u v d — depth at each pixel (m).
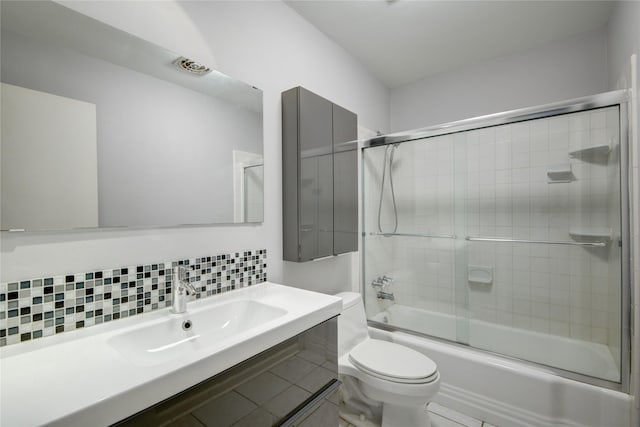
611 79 1.86
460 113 2.50
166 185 1.13
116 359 0.72
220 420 0.74
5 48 0.80
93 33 0.96
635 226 1.44
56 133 0.88
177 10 1.18
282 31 1.67
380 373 1.41
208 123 1.27
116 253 1.00
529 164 1.86
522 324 1.94
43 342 0.82
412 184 2.24
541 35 2.07
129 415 0.58
